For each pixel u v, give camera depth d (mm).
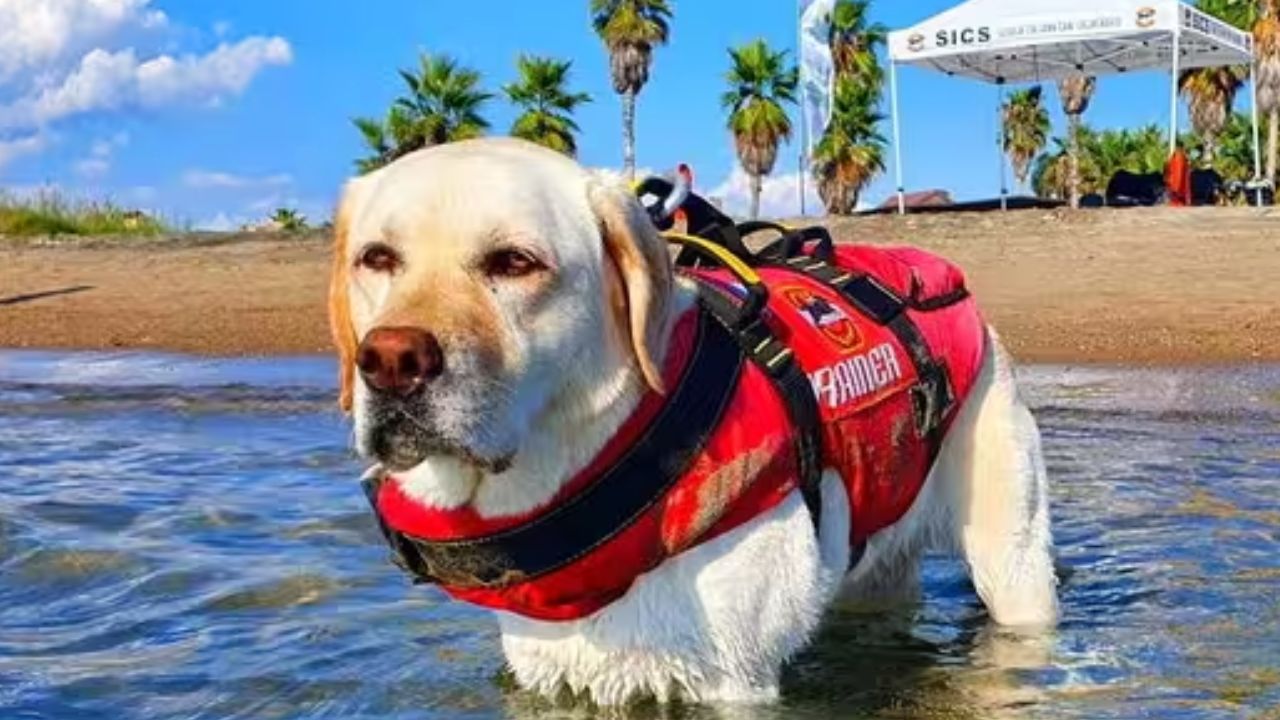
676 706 991
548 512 919
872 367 1120
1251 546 1540
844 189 10797
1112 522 1662
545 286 854
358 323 892
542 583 941
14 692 1140
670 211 1177
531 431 889
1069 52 7359
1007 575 1256
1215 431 2256
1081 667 1169
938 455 1247
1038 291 4242
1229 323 3623
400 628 1286
